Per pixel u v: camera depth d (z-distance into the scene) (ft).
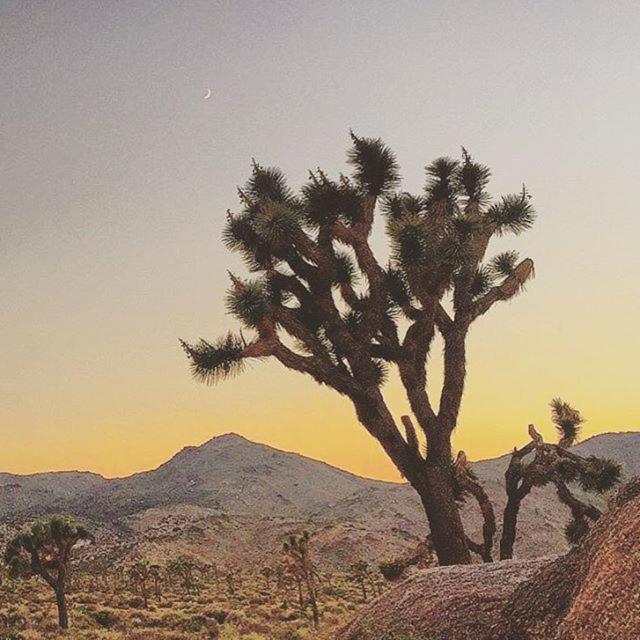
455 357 50.52
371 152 51.08
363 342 49.39
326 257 49.98
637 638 19.72
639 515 20.92
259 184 53.01
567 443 61.77
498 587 27.02
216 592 242.99
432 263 48.98
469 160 54.13
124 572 323.57
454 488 54.90
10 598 176.76
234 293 47.96
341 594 228.63
